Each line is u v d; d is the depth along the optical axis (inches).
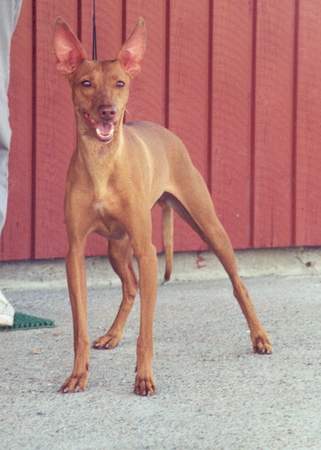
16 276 299.3
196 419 183.2
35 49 291.6
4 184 244.2
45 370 213.6
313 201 335.9
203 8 313.7
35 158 294.7
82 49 205.0
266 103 326.0
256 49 322.7
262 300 290.8
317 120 333.7
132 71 207.3
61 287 303.6
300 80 330.0
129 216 207.0
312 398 196.2
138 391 197.2
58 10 293.6
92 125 199.8
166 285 312.2
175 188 234.7
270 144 327.6
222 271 324.8
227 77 319.0
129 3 302.7
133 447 169.0
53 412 186.2
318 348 235.3
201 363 220.7
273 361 222.8
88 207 206.4
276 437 174.2
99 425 179.5
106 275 309.7
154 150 224.4
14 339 239.9
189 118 314.8
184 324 257.6
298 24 328.5
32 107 293.6
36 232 296.5
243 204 325.1
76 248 207.0
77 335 202.2
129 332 249.4
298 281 323.6
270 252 333.7
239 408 189.6
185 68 312.8
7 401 192.4
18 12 239.9
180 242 315.0
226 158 321.1
